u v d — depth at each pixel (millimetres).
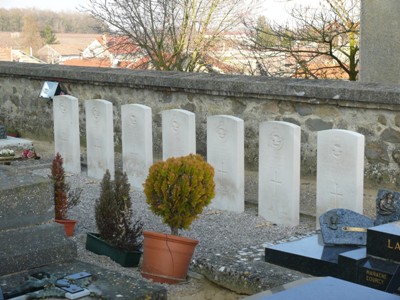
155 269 6168
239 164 8383
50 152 12227
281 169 7855
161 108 11320
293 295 2342
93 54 19406
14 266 5754
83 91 12516
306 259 5891
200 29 17938
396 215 6191
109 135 10047
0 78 14109
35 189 6086
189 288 6062
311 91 9305
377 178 8977
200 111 10789
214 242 7219
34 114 13500
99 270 5855
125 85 11695
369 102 8797
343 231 6273
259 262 6172
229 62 17688
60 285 5453
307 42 15188
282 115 9844
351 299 2322
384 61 10961
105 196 6699
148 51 18016
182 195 6426
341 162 7379
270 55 15609
